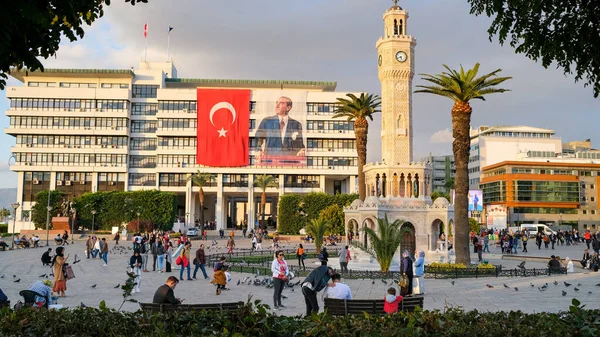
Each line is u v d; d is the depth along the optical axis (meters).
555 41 13.34
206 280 32.25
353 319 10.89
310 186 122.81
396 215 52.84
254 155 120.81
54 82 121.81
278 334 9.81
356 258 49.66
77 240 85.75
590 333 9.85
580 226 143.50
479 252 49.09
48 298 16.70
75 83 122.50
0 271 36.31
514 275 35.47
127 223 103.19
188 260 32.38
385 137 60.75
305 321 10.80
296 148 121.12
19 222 113.44
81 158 119.12
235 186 121.12
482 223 144.62
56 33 11.01
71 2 10.22
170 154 120.69
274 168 120.38
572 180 144.50
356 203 59.72
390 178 57.19
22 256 51.66
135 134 122.00
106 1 11.41
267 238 92.31
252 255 57.47
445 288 28.19
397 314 11.41
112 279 32.12
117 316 11.12
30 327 10.55
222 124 119.00
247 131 119.38
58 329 10.52
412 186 57.41
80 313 11.46
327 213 90.06
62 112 117.88
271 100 121.69
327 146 123.00
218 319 10.68
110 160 119.56
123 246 68.31
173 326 10.42
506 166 144.50
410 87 61.06
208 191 121.44
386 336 9.73
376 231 51.50
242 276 34.78
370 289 28.11
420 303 15.96
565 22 13.28
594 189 145.88
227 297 24.81
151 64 132.00
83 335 10.27
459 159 41.94
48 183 118.69
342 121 122.38
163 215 105.38
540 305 21.81
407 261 23.27
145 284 29.86
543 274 35.84
